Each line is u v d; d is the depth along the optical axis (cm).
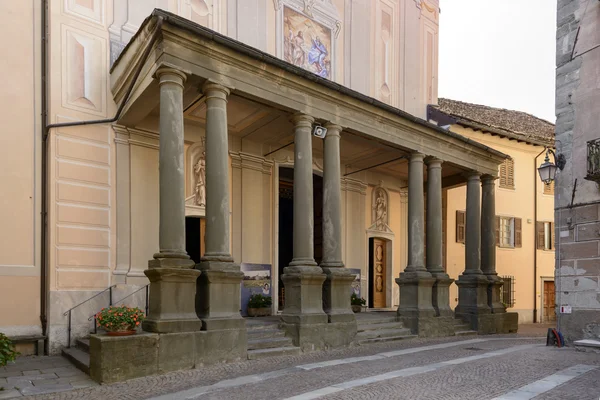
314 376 807
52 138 1105
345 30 1727
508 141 2284
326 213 1229
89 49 1177
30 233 1084
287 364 934
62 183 1110
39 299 1080
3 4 1095
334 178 1230
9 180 1069
